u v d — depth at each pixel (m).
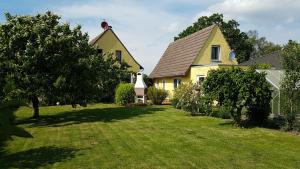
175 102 26.50
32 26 21.42
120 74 39.56
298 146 11.91
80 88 22.73
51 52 21.16
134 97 30.95
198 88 21.11
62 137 14.87
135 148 12.02
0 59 20.34
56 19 22.50
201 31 35.16
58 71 21.33
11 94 5.08
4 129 4.36
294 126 14.92
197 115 21.28
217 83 15.93
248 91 15.23
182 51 37.25
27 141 14.02
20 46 21.09
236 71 16.06
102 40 45.84
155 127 16.78
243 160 10.09
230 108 15.57
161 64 42.62
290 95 14.98
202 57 32.00
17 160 10.68
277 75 17.88
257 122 16.94
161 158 10.51
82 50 23.17
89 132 15.98
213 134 14.42
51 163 10.21
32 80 20.67
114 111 25.19
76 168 9.60
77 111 26.95
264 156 10.54
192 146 12.12
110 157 10.79
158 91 31.23
